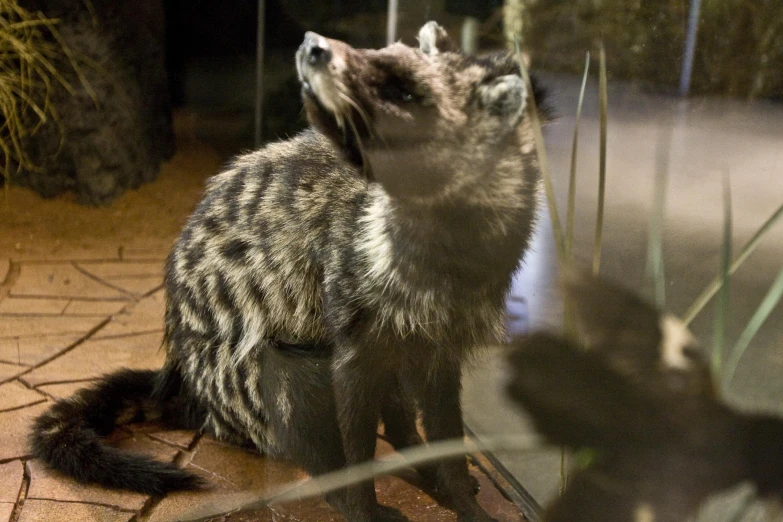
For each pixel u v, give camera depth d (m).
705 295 1.22
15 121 5.11
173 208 5.59
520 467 1.84
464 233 1.91
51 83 5.28
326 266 2.36
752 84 1.40
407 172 1.82
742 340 1.13
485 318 2.04
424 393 2.26
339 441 2.26
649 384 0.98
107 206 5.48
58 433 2.75
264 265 2.59
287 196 2.55
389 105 1.78
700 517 1.03
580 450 1.08
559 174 1.83
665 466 0.98
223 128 6.13
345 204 2.34
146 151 5.85
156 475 2.61
